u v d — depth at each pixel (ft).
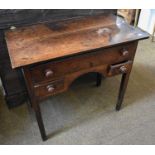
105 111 4.79
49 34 3.58
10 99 4.71
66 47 3.11
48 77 3.05
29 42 3.30
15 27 3.91
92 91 5.43
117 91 5.44
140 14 8.63
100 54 3.27
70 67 3.14
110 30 3.68
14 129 4.34
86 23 4.04
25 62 2.72
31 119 4.58
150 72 6.25
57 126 4.41
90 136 4.17
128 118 4.59
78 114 4.71
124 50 3.42
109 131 4.28
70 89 5.48
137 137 4.14
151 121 4.52
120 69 3.68
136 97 5.21
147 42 8.02
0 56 4.03
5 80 4.40
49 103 5.03
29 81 2.95
